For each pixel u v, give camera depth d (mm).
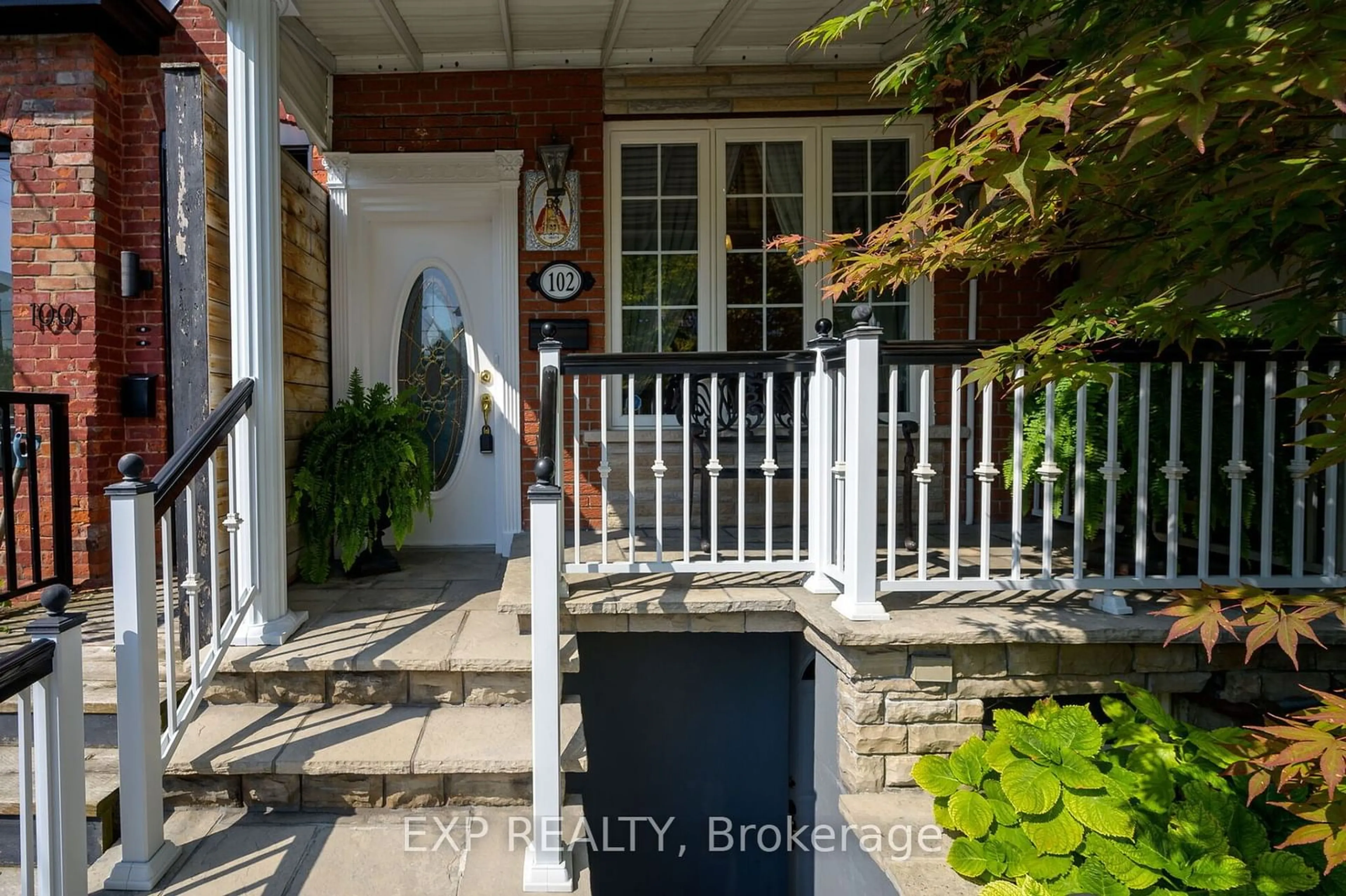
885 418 4527
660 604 2777
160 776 2131
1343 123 1596
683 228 4535
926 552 2633
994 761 2129
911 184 1714
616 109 4395
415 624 3037
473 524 4672
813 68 4387
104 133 4117
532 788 2412
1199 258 2021
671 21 3932
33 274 4016
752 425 4426
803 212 4527
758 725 3977
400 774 2361
